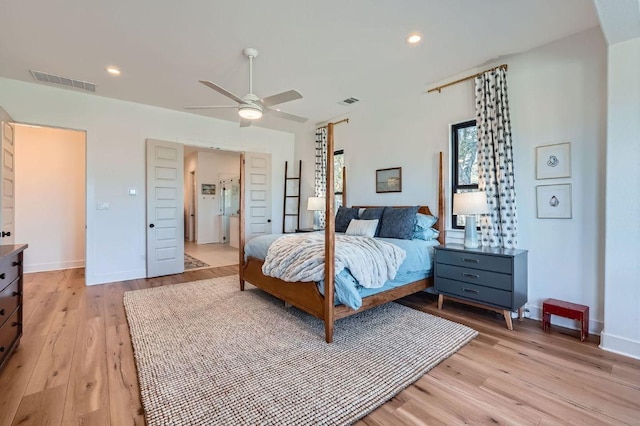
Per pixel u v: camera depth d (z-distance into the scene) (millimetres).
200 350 2361
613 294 2381
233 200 8945
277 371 2068
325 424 1574
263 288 3533
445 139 3863
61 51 3049
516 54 3186
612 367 2141
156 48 2990
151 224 4730
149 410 1659
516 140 3209
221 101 4539
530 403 1753
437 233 3855
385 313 3236
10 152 3777
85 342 2510
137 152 4680
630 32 2221
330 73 3598
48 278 4691
